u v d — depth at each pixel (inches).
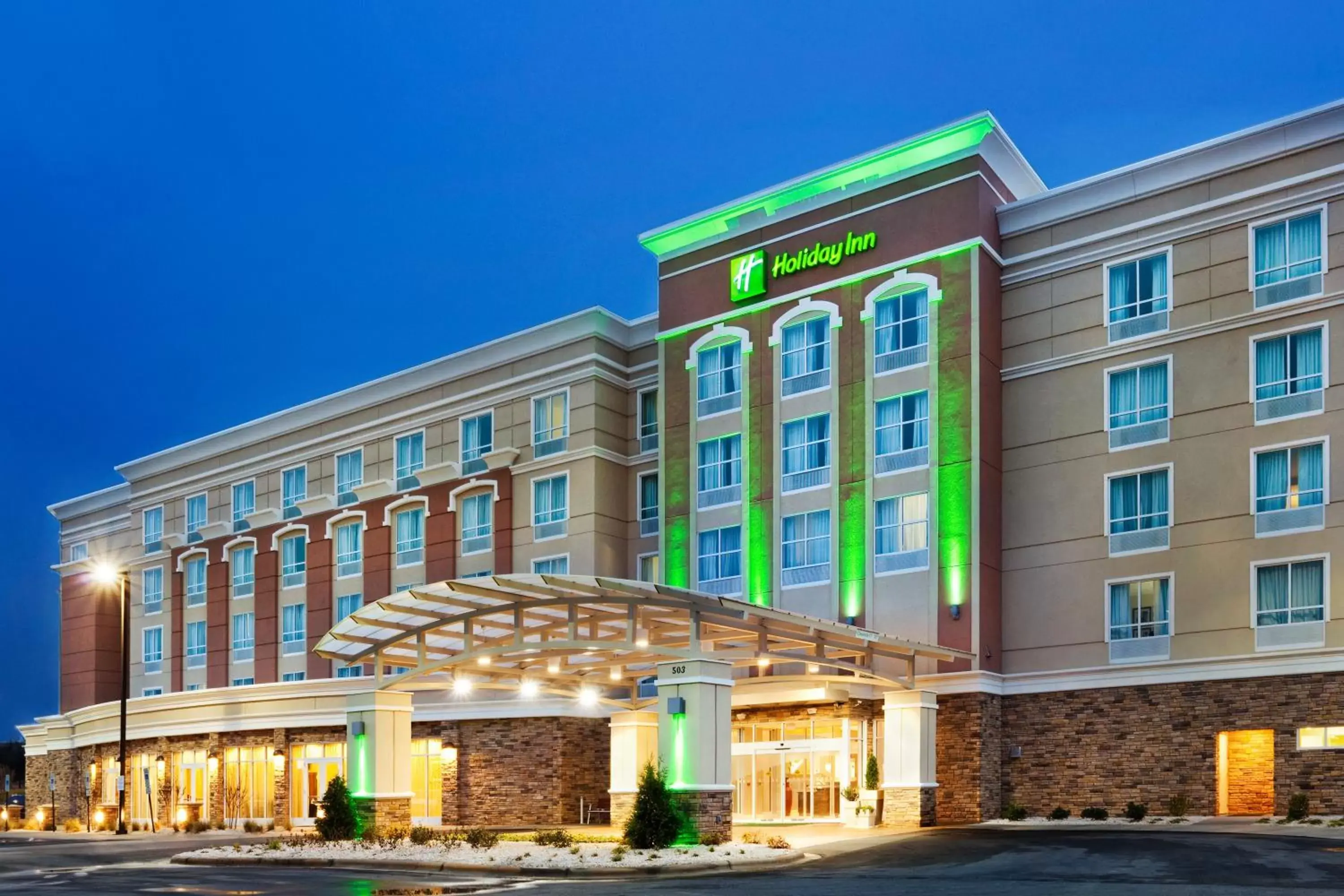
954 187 1486.2
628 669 1338.6
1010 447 1464.1
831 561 1513.3
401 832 1138.7
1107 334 1407.5
